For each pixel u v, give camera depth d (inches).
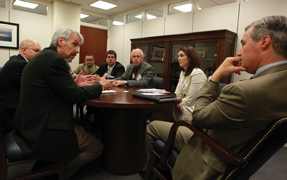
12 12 165.3
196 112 33.2
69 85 43.9
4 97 59.2
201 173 32.4
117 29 220.1
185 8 166.6
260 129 26.1
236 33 125.1
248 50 28.9
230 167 29.3
